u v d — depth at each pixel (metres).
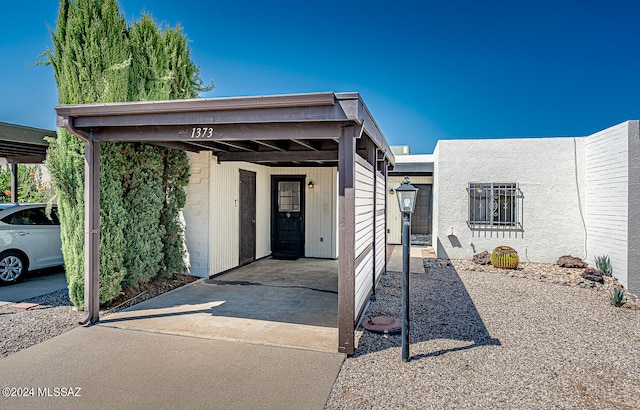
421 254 11.27
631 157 7.59
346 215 3.93
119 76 5.44
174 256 6.90
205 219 7.39
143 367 3.61
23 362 3.70
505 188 10.07
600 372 3.59
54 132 7.61
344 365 3.69
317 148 7.04
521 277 8.10
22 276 7.12
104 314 5.16
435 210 11.42
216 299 6.00
